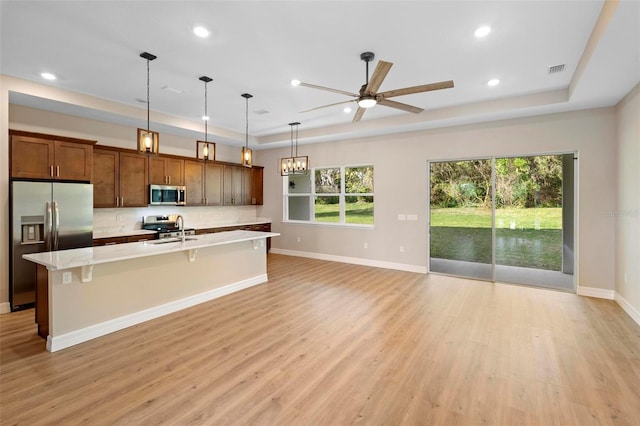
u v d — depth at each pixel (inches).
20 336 122.0
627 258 149.6
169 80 152.8
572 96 153.0
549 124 183.9
